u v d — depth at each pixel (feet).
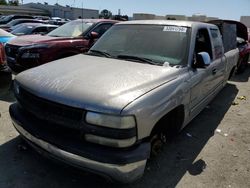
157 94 8.75
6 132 12.87
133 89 8.52
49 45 19.88
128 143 7.70
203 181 10.05
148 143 8.32
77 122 7.87
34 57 19.40
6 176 9.69
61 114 8.14
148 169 10.53
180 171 10.59
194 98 11.80
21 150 11.31
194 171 10.63
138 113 7.80
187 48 11.65
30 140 9.14
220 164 11.23
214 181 10.09
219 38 15.98
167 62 11.15
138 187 9.50
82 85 8.53
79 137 7.96
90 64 10.86
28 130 8.95
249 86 24.89
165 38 12.17
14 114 9.81
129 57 11.73
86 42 22.41
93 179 9.75
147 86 8.92
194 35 12.21
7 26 56.03
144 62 11.24
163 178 10.08
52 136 8.27
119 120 7.51
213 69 13.97
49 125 8.57
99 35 24.08
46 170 10.12
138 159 7.86
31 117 9.24
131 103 7.82
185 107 10.88
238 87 24.39
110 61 11.41
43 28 43.16
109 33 14.02
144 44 12.23
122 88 8.45
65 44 20.72
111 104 7.67
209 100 15.19
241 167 11.09
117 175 7.75
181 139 13.28
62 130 8.30
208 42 14.05
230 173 10.64
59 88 8.52
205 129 14.67
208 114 17.04
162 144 10.89
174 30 12.39
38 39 21.45
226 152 12.26
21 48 19.76
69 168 9.49
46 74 9.68
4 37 24.75
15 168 10.16
